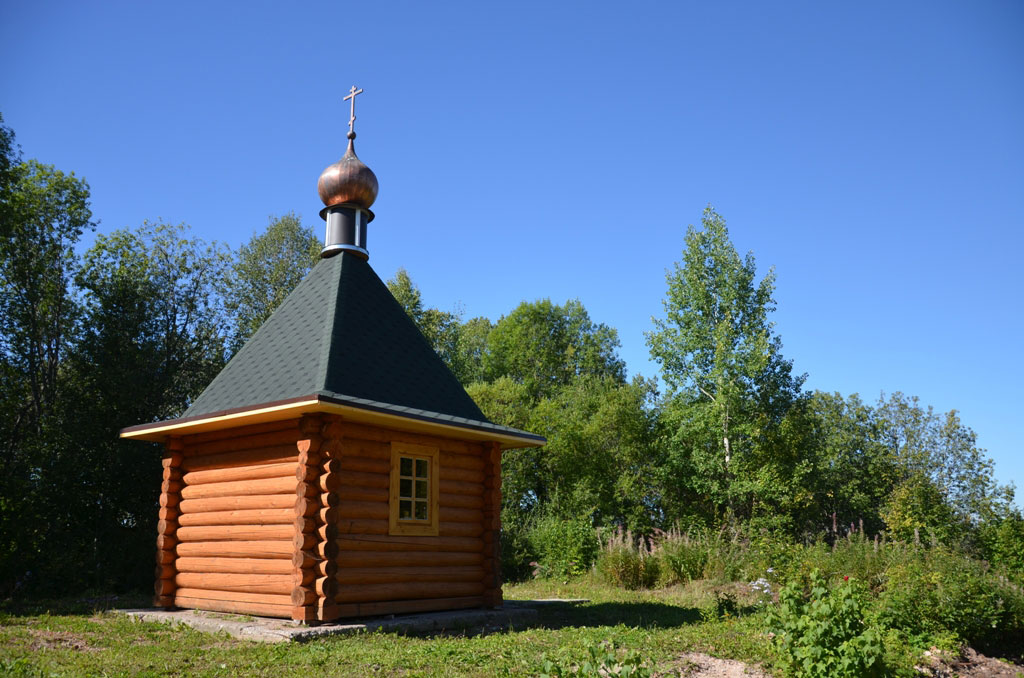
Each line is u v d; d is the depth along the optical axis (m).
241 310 33.25
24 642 9.09
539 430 29.88
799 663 8.12
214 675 7.51
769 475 27.33
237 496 11.09
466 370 43.47
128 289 22.44
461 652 8.57
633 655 6.63
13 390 21.00
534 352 42.66
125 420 20.97
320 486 10.02
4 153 21.25
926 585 12.39
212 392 12.17
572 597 16.31
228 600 10.92
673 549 18.25
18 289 22.00
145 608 12.85
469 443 12.65
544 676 6.68
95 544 19.36
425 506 11.66
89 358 21.30
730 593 15.52
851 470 34.53
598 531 21.22
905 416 37.12
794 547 17.86
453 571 11.84
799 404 30.02
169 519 11.98
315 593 9.76
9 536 17.73
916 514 27.06
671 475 31.06
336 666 7.86
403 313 13.53
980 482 33.75
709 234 30.89
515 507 28.73
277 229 35.94
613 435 31.31
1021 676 10.79
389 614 10.66
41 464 19.58
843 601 8.24
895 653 9.67
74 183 24.30
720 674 8.49
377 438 10.94
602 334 44.31
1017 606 12.20
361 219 14.05
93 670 7.63
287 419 10.57
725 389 28.27
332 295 12.34
